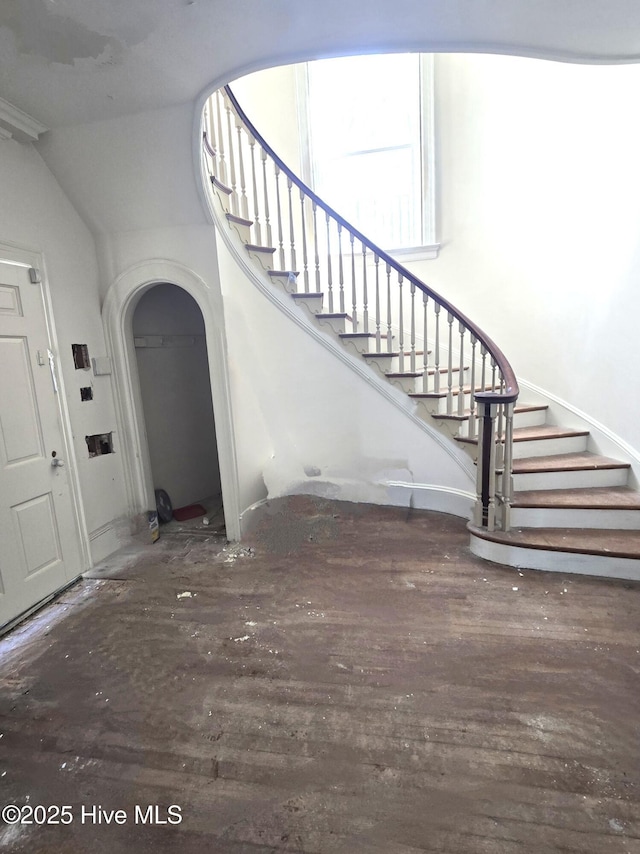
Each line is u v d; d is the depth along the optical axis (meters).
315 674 1.97
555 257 3.72
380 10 1.74
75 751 1.64
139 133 2.50
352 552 3.12
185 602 2.58
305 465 3.81
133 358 3.35
